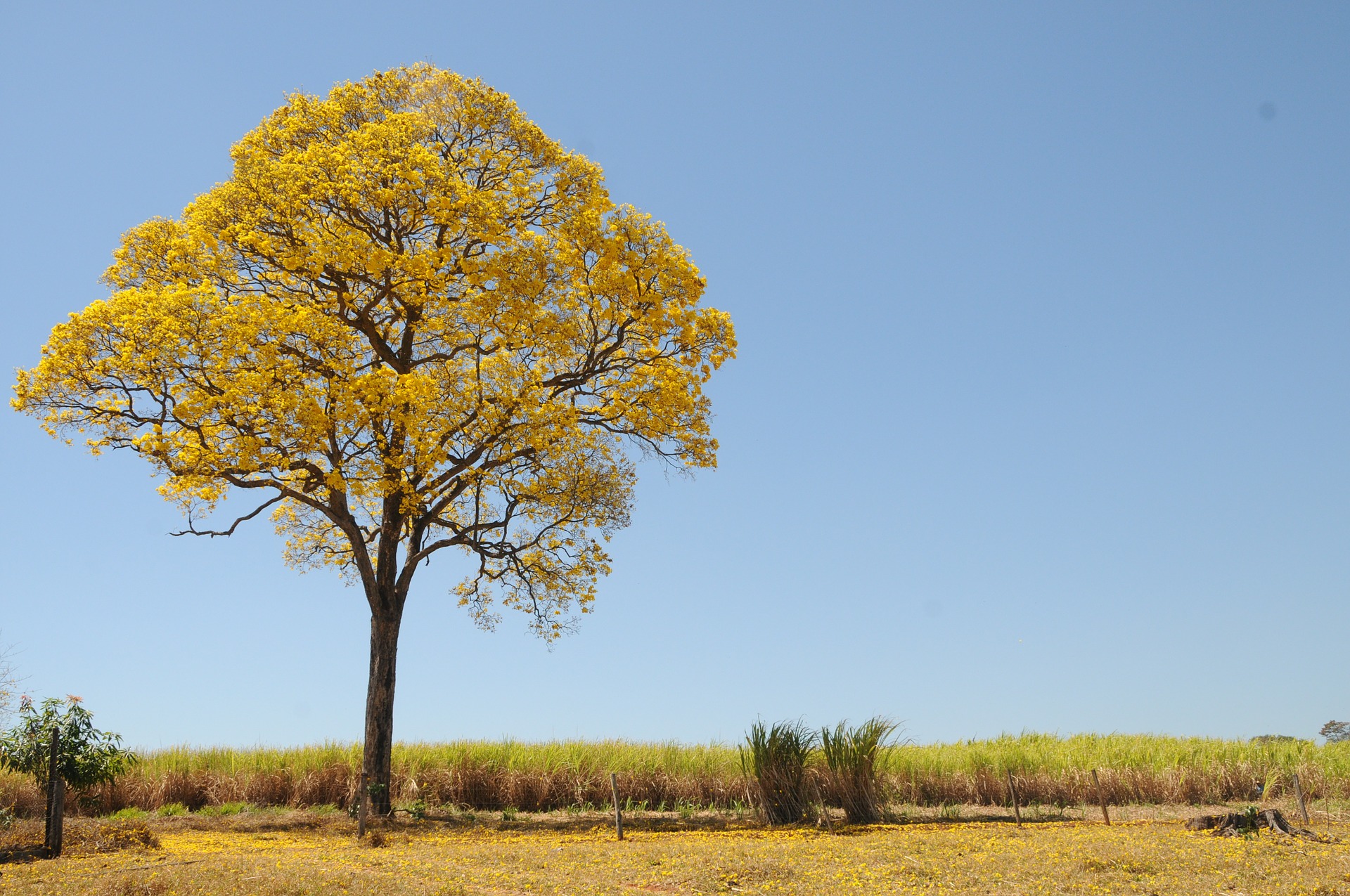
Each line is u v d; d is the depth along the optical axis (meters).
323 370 19.14
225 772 20.98
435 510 20.69
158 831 16.69
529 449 20.94
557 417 19.84
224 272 20.31
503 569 22.64
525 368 21.19
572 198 21.77
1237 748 22.05
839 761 18.19
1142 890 9.66
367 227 20.62
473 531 21.62
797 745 18.33
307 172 19.27
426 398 18.62
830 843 13.84
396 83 21.30
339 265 19.95
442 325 21.41
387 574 20.20
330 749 21.52
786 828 17.19
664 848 13.35
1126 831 14.92
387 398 18.28
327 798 20.64
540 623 22.75
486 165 21.28
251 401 17.69
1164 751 22.08
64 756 15.95
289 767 21.02
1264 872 10.40
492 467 20.83
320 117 20.66
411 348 21.39
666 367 21.34
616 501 21.66
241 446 17.69
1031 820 17.78
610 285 20.83
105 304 17.52
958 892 9.75
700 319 21.61
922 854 12.54
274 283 20.81
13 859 12.48
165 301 17.30
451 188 19.83
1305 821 15.88
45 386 17.61
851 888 9.99
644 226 21.27
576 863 12.26
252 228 19.61
